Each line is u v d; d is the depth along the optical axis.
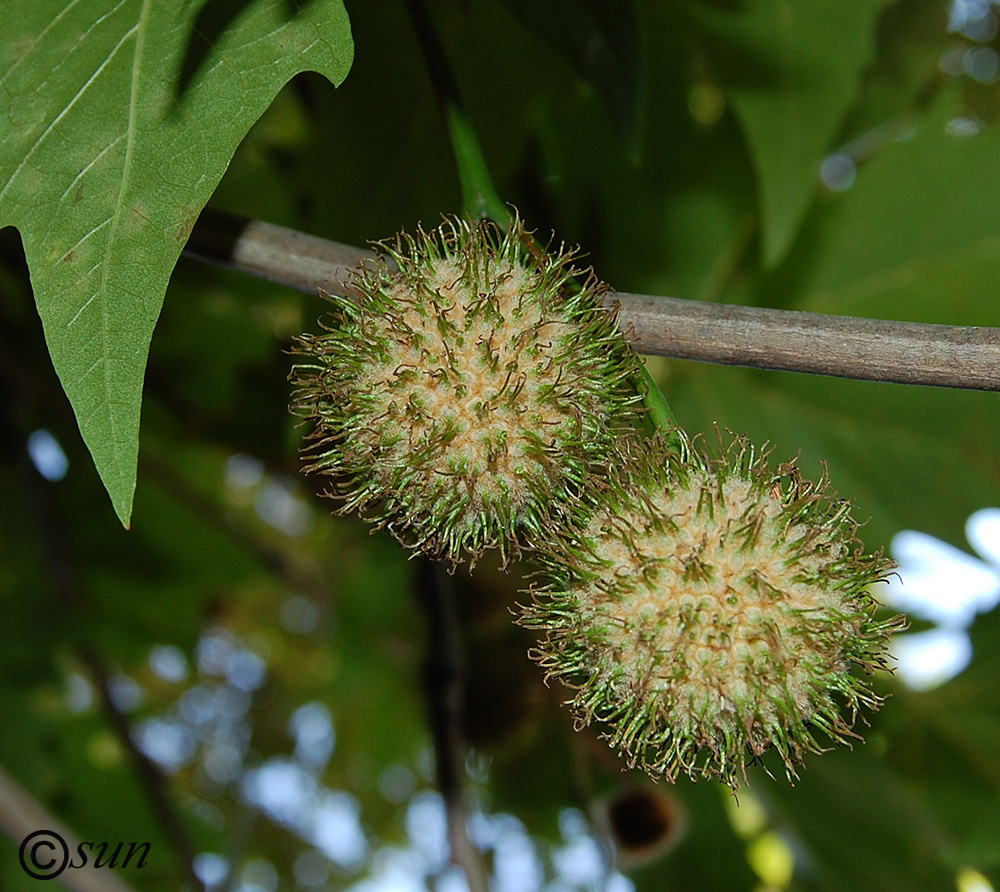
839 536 2.11
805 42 2.96
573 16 2.45
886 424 3.54
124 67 1.77
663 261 3.57
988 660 3.75
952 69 4.14
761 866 4.88
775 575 2.05
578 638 2.12
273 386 4.10
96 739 4.70
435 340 2.07
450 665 3.25
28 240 1.70
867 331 1.97
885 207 3.47
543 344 2.09
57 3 1.80
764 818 4.80
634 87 2.44
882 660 2.14
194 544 4.60
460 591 3.71
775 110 3.01
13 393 4.07
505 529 2.15
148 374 4.05
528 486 2.11
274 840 6.18
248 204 3.57
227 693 5.93
